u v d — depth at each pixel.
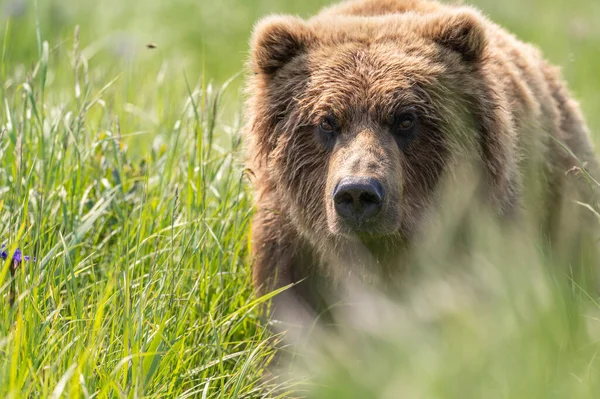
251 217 10.51
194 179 10.86
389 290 9.98
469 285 8.87
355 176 8.57
